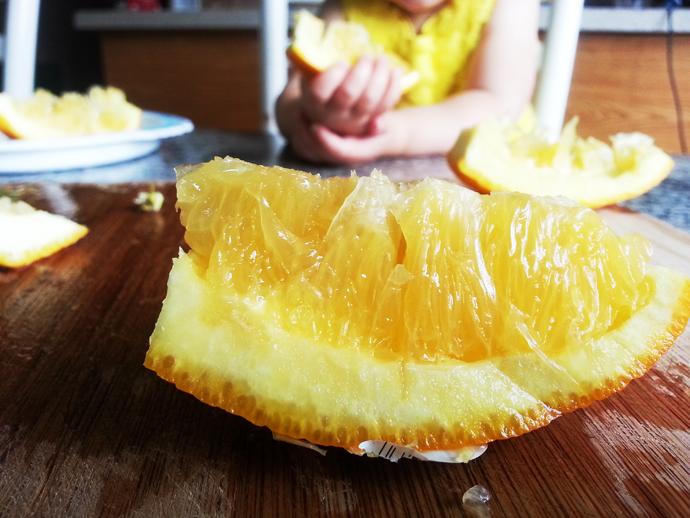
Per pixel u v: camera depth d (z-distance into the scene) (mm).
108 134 211
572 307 82
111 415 84
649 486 72
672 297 86
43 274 131
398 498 70
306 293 81
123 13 430
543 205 86
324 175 217
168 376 74
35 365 96
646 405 87
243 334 76
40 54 492
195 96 451
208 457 76
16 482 71
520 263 83
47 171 214
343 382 74
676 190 197
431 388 75
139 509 67
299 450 77
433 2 299
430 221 84
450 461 74
